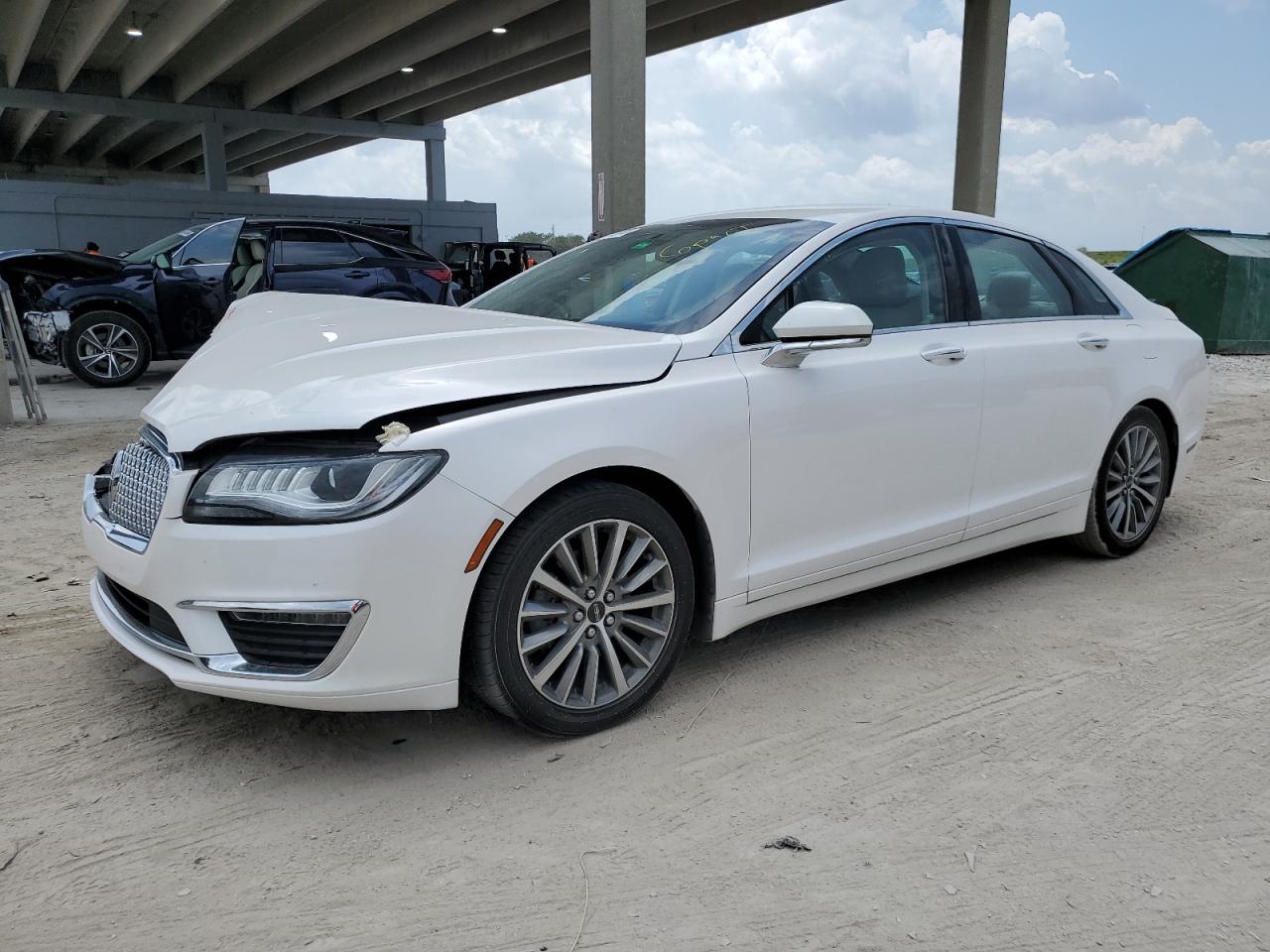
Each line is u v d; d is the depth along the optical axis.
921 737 2.91
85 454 7.04
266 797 2.59
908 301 3.65
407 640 2.51
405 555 2.46
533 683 2.74
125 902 2.16
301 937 2.05
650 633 2.97
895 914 2.12
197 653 2.56
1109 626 3.78
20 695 3.16
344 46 23.28
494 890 2.21
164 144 37.78
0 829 2.43
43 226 22.12
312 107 29.88
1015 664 3.43
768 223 3.71
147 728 2.96
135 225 23.12
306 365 2.82
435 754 2.82
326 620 2.47
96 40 22.05
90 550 2.97
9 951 2.00
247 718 3.03
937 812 2.51
